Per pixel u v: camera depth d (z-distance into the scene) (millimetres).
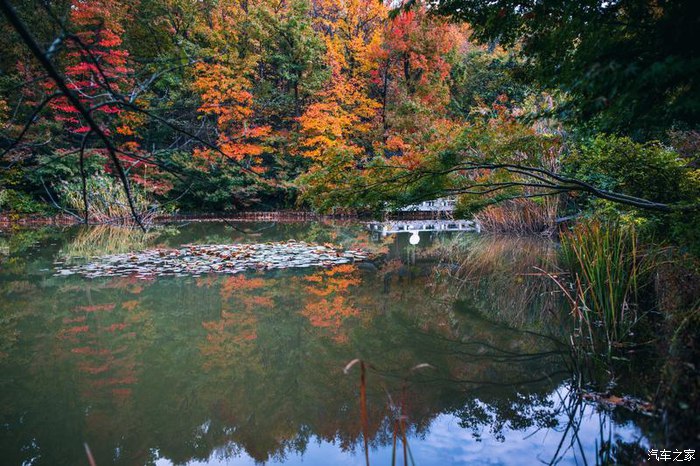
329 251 8820
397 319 4570
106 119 11383
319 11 24281
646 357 3068
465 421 2527
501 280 6191
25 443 2396
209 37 16312
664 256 3848
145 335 4168
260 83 18484
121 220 13500
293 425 2600
